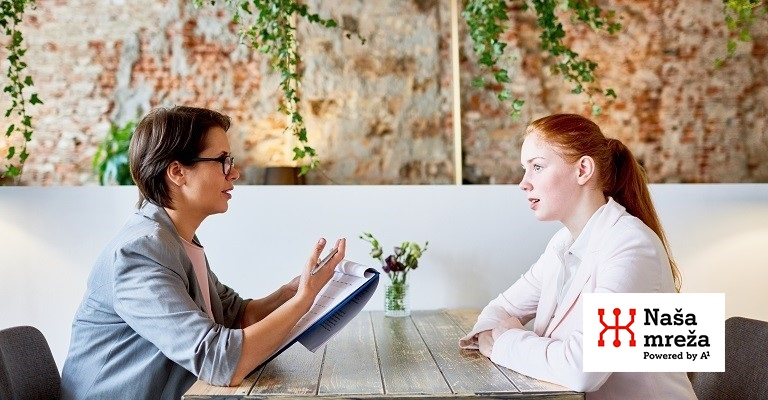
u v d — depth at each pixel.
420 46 3.07
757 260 2.80
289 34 2.71
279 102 3.02
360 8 3.06
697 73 3.10
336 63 3.04
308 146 2.85
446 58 3.07
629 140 3.08
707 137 3.09
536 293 1.92
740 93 3.10
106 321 1.56
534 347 1.46
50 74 3.00
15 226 2.65
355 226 2.74
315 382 1.40
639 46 3.09
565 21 3.08
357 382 1.40
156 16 3.03
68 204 2.67
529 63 3.07
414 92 3.06
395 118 3.04
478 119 3.05
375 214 2.74
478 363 1.59
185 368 1.47
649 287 1.49
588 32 3.09
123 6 3.03
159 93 3.02
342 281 1.67
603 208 1.63
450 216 2.76
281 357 1.68
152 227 1.58
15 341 1.70
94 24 3.02
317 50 3.04
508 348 1.53
